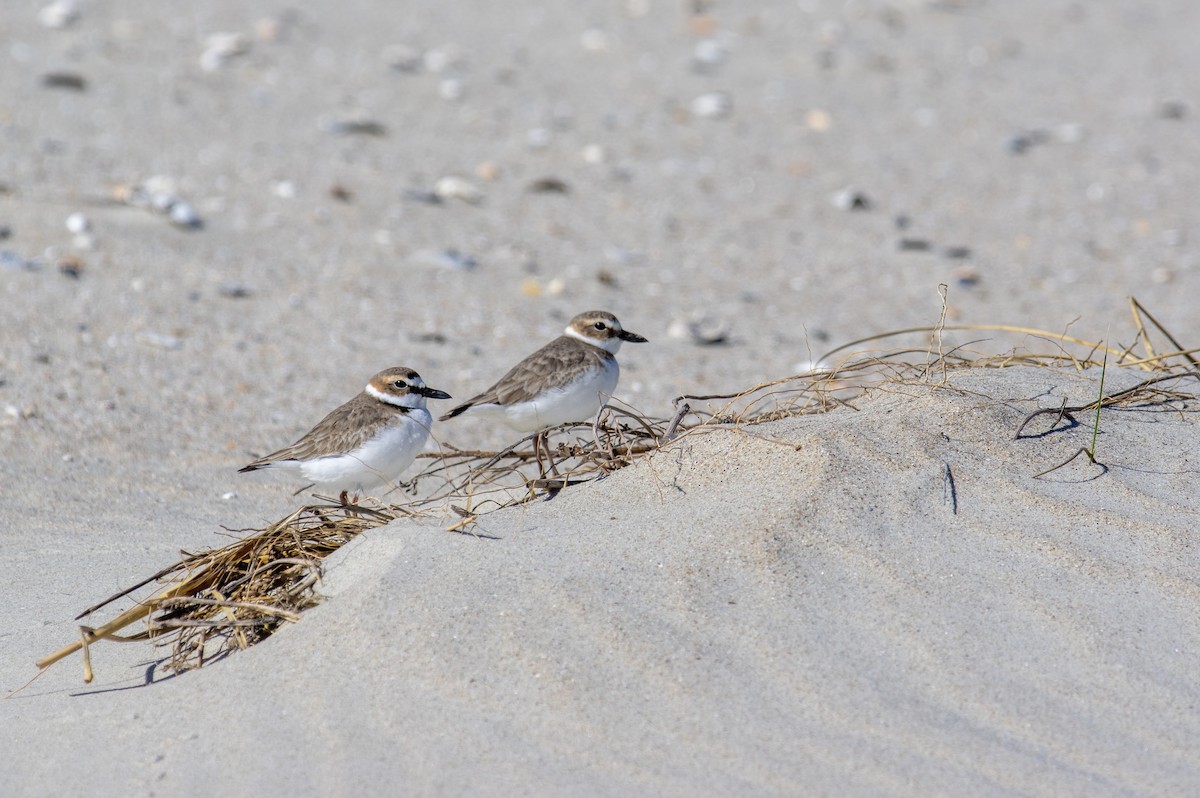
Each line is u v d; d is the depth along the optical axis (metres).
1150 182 23.00
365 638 6.88
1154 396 8.84
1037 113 26.95
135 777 6.29
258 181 19.98
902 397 8.55
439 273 17.23
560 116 25.20
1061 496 7.63
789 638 6.65
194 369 13.66
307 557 7.88
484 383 13.75
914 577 7.02
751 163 23.44
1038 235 20.30
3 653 7.93
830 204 21.53
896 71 29.47
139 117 22.33
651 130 24.84
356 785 5.99
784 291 17.62
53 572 9.20
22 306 14.59
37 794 6.29
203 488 11.04
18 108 21.86
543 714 6.32
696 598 6.89
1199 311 16.75
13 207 17.41
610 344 10.07
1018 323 16.27
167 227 17.59
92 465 11.33
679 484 7.98
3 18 27.20
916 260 19.08
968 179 23.00
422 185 20.80
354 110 24.25
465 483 9.15
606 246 19.03
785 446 7.91
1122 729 6.16
